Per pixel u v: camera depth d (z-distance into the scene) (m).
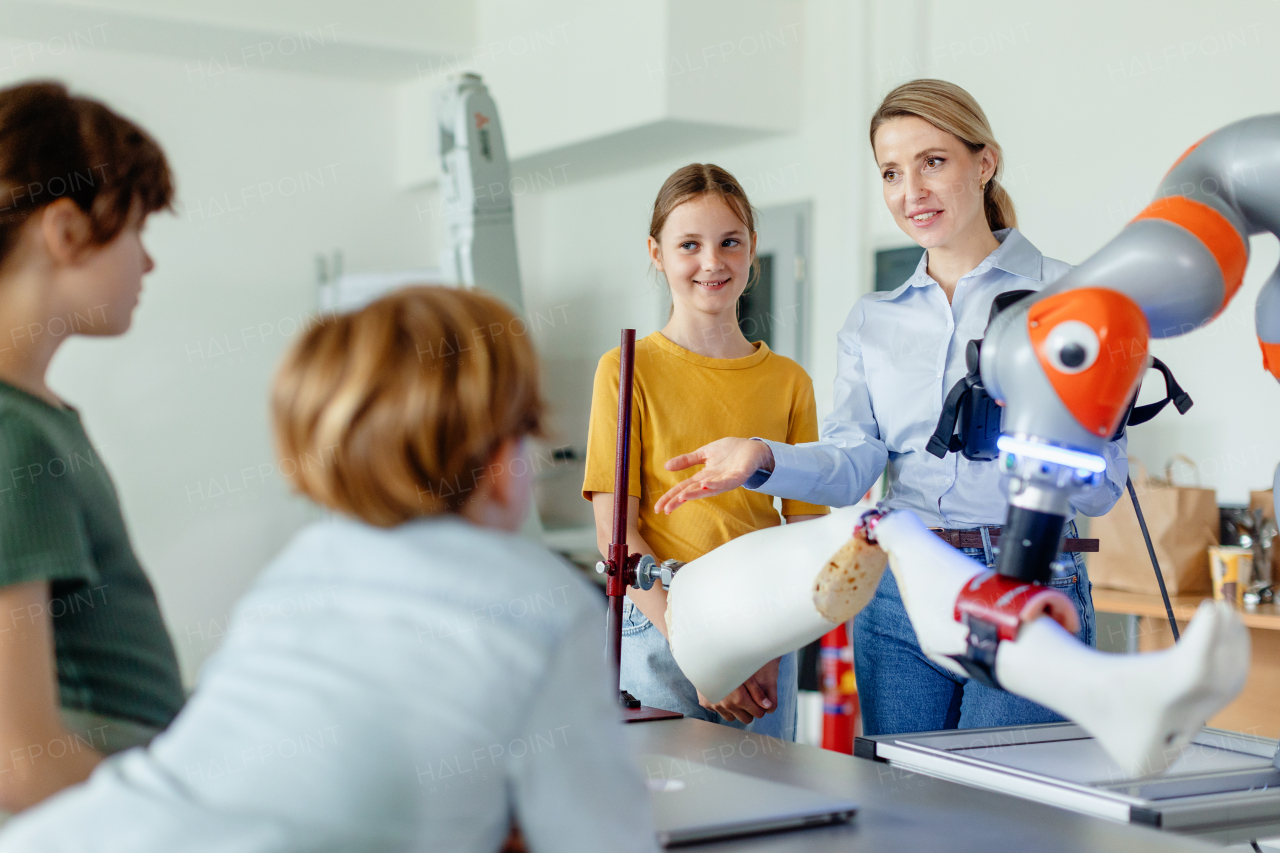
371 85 5.23
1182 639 0.74
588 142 4.21
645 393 1.68
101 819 0.62
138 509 4.69
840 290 3.81
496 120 3.58
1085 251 3.13
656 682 1.61
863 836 0.83
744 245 1.71
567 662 0.67
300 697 0.64
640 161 4.63
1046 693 0.80
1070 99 3.16
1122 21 3.02
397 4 4.58
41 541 0.82
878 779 1.00
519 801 0.68
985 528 1.47
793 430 1.78
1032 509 0.87
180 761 0.64
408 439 0.68
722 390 1.70
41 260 0.92
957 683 1.52
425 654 0.65
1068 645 0.80
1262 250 2.66
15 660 0.79
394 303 0.71
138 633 0.95
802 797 0.89
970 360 1.09
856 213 3.71
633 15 3.85
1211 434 2.81
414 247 5.35
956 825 0.86
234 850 0.61
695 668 1.17
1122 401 0.87
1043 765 1.02
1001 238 1.60
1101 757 1.05
